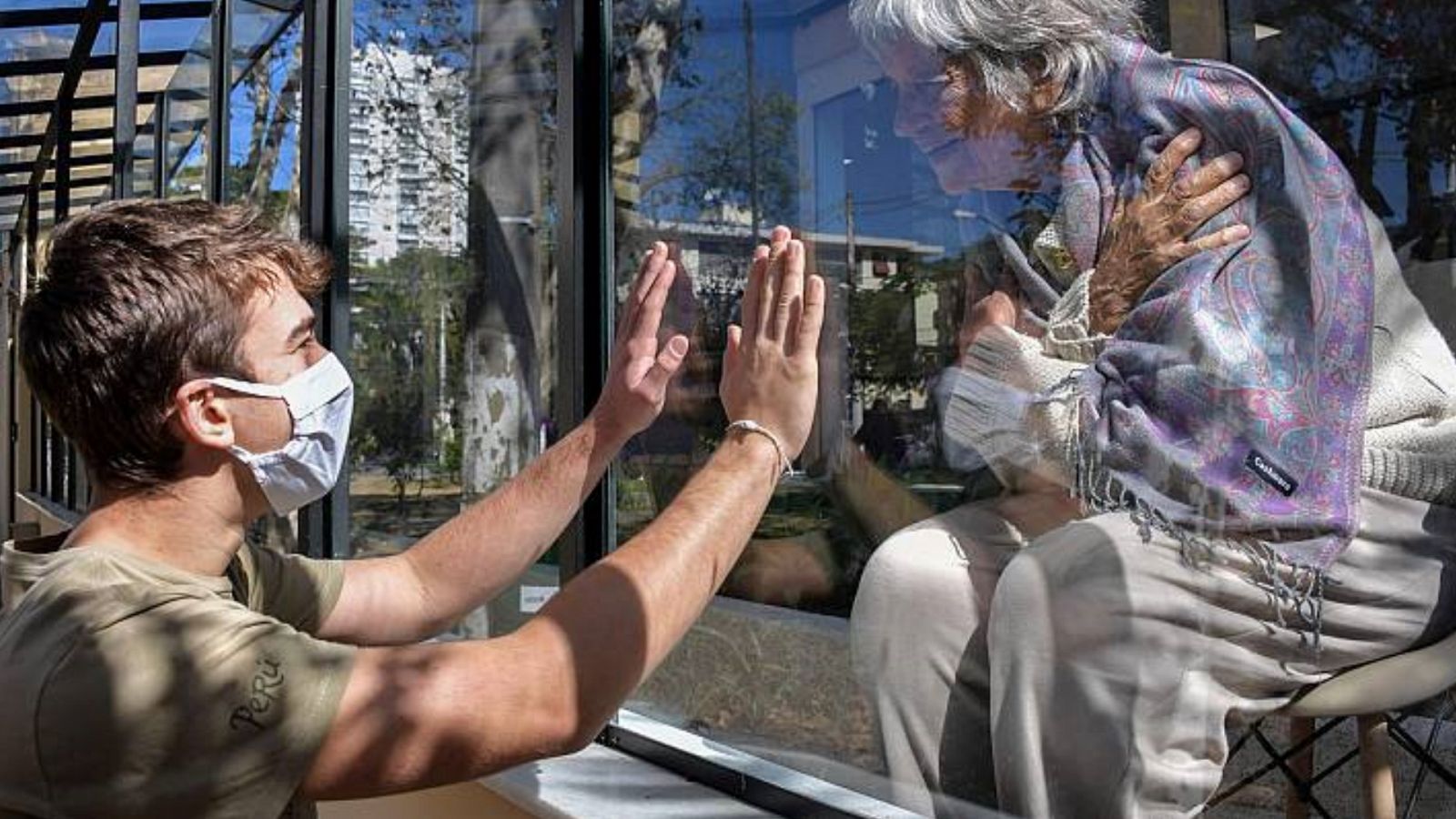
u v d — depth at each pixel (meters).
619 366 1.82
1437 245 1.26
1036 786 1.50
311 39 3.86
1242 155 1.39
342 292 3.67
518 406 2.96
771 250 1.47
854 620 1.78
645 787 2.05
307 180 3.88
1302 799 1.33
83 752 1.15
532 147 2.91
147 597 1.23
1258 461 1.35
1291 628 1.33
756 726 2.02
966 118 1.66
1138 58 1.48
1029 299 1.58
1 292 13.91
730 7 2.12
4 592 1.46
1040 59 1.56
